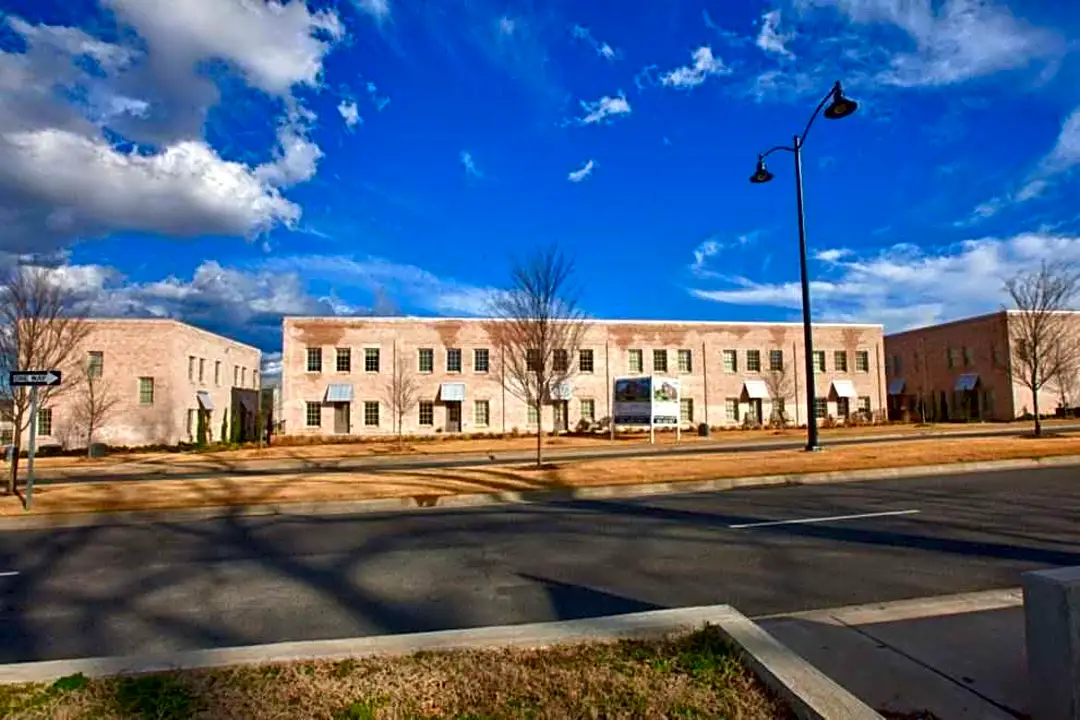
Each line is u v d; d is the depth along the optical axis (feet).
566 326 118.01
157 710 12.21
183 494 45.39
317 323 149.18
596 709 12.16
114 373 126.41
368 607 20.33
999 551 25.43
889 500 38.27
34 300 72.18
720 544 27.91
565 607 19.85
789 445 89.76
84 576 25.40
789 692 12.09
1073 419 146.20
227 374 160.45
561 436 138.51
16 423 59.00
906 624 16.98
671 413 110.32
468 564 25.64
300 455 94.58
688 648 14.73
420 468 67.10
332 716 12.11
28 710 12.27
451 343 151.43
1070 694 10.70
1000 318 164.76
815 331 167.73
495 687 13.11
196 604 21.12
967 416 165.68
